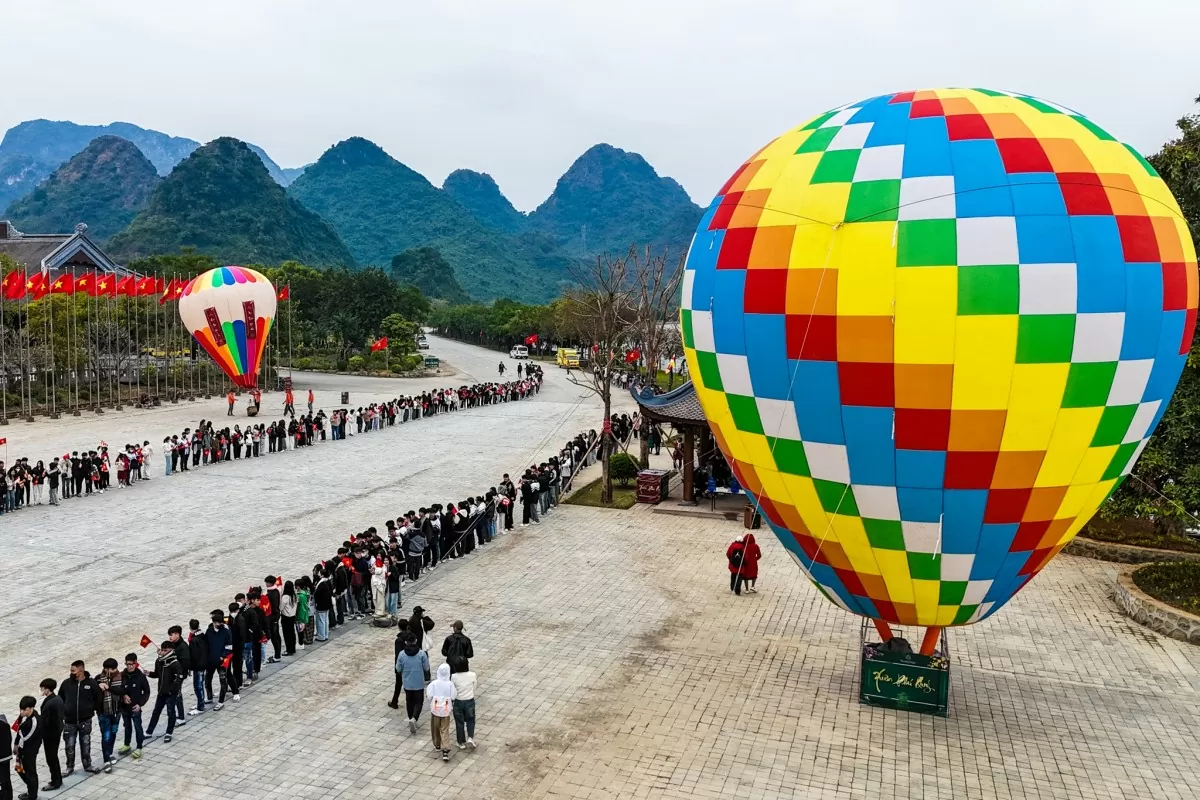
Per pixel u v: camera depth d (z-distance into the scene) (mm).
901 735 15273
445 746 14414
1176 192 22859
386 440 46031
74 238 94875
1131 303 13219
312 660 18359
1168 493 23406
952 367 13023
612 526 28906
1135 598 20797
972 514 13953
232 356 52219
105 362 62125
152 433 45844
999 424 13258
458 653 15266
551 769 14141
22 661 17812
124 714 14305
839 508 14672
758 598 22031
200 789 13500
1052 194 13055
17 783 13867
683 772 14070
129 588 22234
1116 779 14000
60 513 29781
